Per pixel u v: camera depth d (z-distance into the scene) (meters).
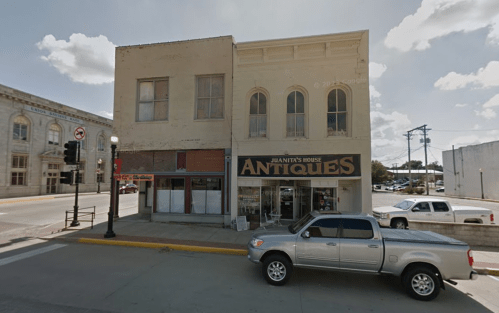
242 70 11.28
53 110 28.45
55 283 5.34
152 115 12.51
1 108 23.66
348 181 10.97
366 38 10.38
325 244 5.37
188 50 12.17
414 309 4.55
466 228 8.89
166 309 4.32
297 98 11.06
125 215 14.17
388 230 6.26
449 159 36.88
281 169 10.72
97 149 34.44
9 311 4.16
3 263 6.61
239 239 9.09
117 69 12.75
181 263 6.84
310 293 5.10
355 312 4.38
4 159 23.77
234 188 11.02
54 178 28.86
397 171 88.38
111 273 5.98
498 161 28.17
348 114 10.58
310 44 10.75
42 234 9.71
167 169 12.25
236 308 4.41
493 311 4.54
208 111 12.06
